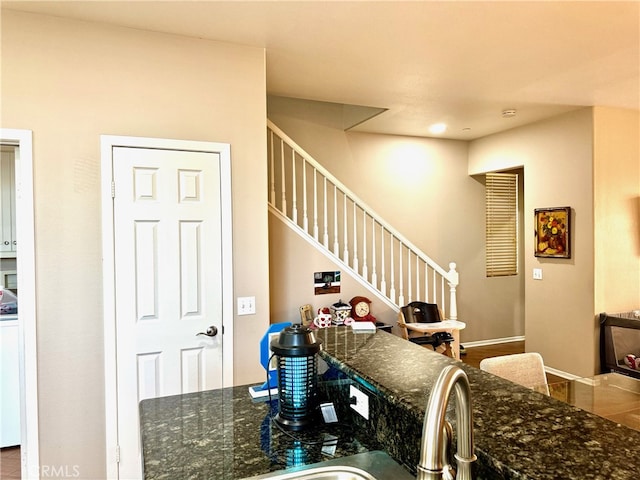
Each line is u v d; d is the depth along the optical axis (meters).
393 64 3.05
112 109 2.44
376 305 4.04
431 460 0.68
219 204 2.66
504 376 2.24
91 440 2.37
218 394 1.65
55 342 2.30
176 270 2.55
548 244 4.49
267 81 3.40
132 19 2.37
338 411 1.43
